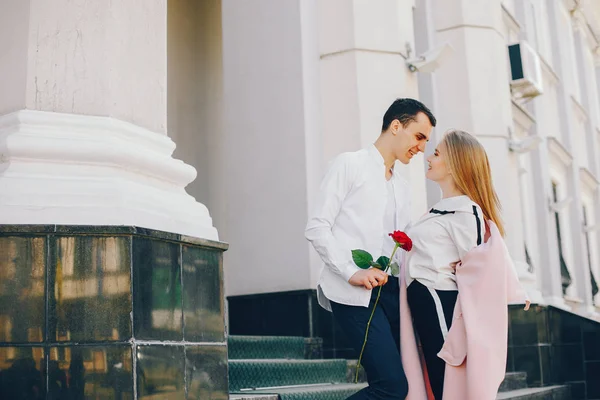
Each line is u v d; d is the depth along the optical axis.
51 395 2.91
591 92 16.05
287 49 6.70
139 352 3.05
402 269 3.36
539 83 9.90
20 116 3.29
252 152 6.71
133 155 3.41
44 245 2.99
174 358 3.23
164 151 3.73
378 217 3.35
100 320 3.00
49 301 2.96
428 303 3.23
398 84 6.77
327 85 6.70
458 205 3.23
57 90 3.38
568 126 13.35
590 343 8.20
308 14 6.77
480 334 3.08
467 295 3.15
